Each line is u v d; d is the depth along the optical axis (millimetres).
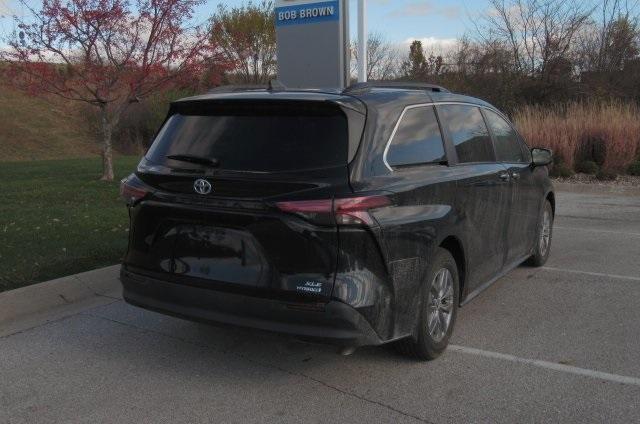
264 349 4465
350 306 3408
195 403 3650
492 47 23609
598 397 3670
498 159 5426
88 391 3826
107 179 13023
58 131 27297
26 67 11367
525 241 6074
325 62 9523
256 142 3713
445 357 4285
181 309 3822
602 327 4887
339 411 3529
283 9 9648
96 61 12008
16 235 7367
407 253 3738
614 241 8258
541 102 21625
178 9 11953
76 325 4992
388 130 3875
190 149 3900
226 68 12664
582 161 15062
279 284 3461
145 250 3982
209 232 3691
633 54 22234
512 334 4738
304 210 3383
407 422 3402
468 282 4633
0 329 4906
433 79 25984
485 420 3412
